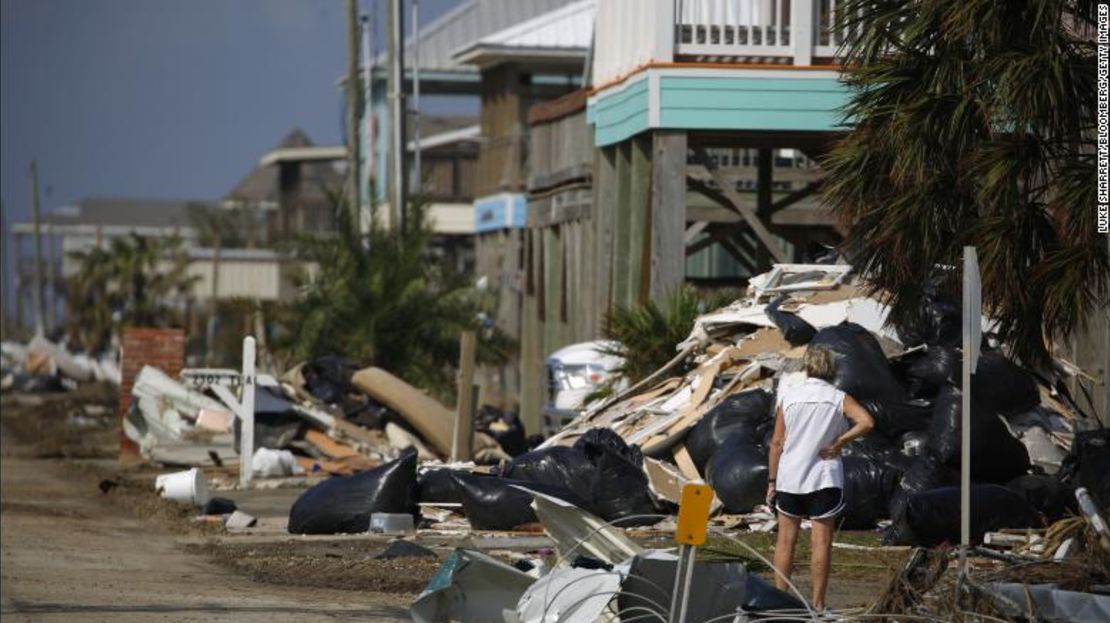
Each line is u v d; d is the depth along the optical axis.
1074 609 23.78
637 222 61.78
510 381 106.38
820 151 61.84
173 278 199.00
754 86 56.66
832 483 27.97
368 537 41.06
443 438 66.12
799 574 33.00
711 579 24.36
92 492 59.84
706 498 22.36
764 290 50.22
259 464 61.00
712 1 57.28
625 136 61.66
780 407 28.42
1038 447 41.00
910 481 38.19
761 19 57.69
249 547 40.38
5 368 181.12
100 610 29.81
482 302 89.81
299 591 33.06
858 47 36.75
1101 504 36.97
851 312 46.72
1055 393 44.53
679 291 56.50
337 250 85.19
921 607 24.75
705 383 47.06
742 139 60.44
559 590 24.41
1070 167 33.94
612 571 24.62
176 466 68.12
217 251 186.25
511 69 126.38
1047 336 34.84
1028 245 34.75
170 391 69.00
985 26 34.12
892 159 36.31
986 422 38.72
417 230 86.44
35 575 34.97
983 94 34.81
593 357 65.44
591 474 41.53
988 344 42.81
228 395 59.62
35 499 56.78
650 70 56.81
